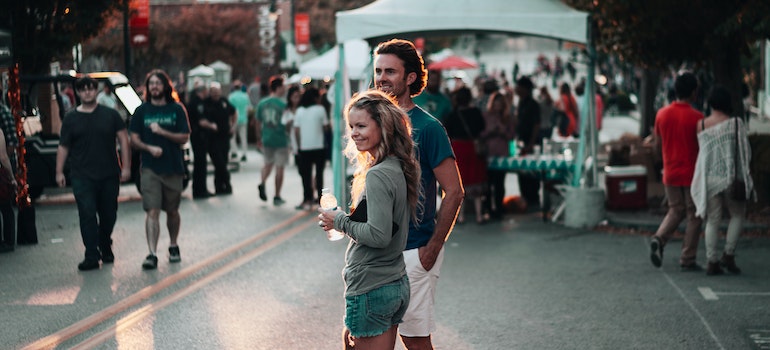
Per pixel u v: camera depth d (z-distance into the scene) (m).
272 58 47.12
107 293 9.53
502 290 9.74
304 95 15.93
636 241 12.73
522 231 13.70
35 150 16.95
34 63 17.55
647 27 14.02
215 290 9.70
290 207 16.38
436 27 13.80
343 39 14.19
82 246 12.41
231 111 22.14
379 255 5.06
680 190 10.59
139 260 11.35
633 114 43.66
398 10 14.10
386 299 5.06
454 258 11.59
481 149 14.17
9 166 11.76
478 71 60.16
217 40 44.91
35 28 17.30
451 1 13.95
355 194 5.26
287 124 16.55
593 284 10.01
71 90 23.69
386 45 5.64
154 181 10.81
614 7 14.09
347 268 5.14
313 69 28.34
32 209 12.61
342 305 9.05
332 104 20.05
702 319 8.48
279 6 52.28
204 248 12.20
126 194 18.38
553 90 54.66
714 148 10.08
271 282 10.10
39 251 12.05
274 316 8.61
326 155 16.48
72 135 10.70
